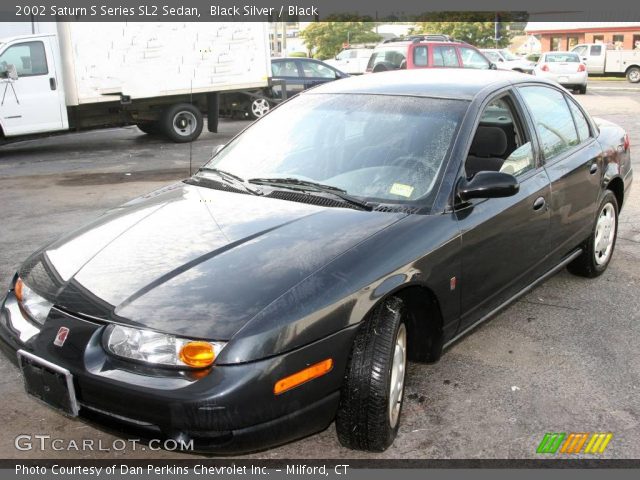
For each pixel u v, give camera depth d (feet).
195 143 45.32
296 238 10.09
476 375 12.47
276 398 8.49
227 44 46.83
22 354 9.39
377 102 13.14
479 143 13.04
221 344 8.38
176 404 8.25
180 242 10.28
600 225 16.72
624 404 11.48
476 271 11.48
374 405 9.37
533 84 14.66
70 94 41.32
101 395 8.66
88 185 30.63
